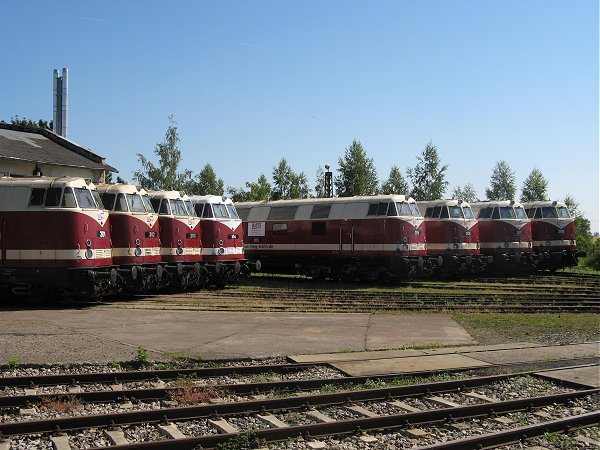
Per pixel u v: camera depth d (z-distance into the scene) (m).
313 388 10.24
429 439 7.95
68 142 33.62
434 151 58.59
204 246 26.66
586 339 15.00
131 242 21.84
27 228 19.08
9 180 19.61
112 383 10.18
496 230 34.31
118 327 15.47
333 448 7.51
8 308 19.30
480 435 8.06
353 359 12.34
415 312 19.42
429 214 32.22
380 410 9.05
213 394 9.51
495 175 74.19
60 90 41.88
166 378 10.63
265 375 11.06
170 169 53.94
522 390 10.27
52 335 13.86
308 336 14.77
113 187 22.11
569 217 36.06
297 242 30.56
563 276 33.62
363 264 28.50
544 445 7.70
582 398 9.73
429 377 11.02
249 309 19.48
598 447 7.65
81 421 7.89
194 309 19.39
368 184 54.97
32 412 8.47
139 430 7.96
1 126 33.19
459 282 30.05
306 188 61.16
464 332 15.72
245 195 59.03
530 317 18.39
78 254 18.94
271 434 7.68
